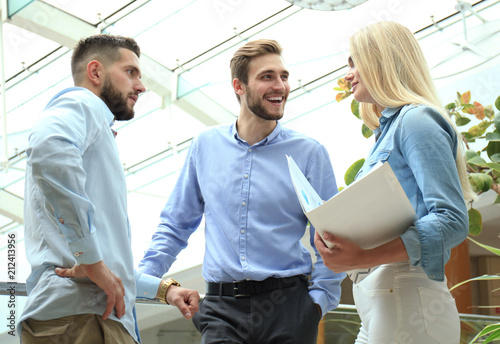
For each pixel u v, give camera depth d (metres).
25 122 9.69
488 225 6.21
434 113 1.65
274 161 2.22
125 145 10.27
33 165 1.54
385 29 1.80
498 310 7.56
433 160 1.57
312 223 1.47
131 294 1.73
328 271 2.14
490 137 3.69
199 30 7.92
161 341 2.54
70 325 1.58
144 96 9.16
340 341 2.67
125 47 2.02
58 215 1.54
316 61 7.84
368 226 1.47
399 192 1.41
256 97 2.21
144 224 10.91
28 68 8.72
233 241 2.11
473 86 6.14
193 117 9.16
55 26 7.84
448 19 6.59
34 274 1.66
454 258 3.52
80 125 1.66
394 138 1.67
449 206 1.52
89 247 1.54
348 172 3.51
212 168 2.27
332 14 7.23
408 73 1.76
